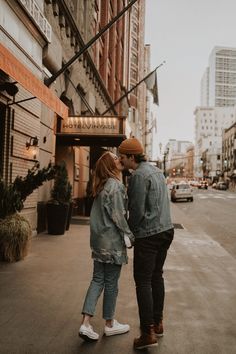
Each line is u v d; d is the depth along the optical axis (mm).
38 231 11234
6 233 7223
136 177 3836
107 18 26734
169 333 4172
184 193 37312
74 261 7516
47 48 11445
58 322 4371
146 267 3822
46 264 7195
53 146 13023
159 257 4055
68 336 4000
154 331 3977
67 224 12109
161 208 3895
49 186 12414
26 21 9633
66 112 9695
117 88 35938
